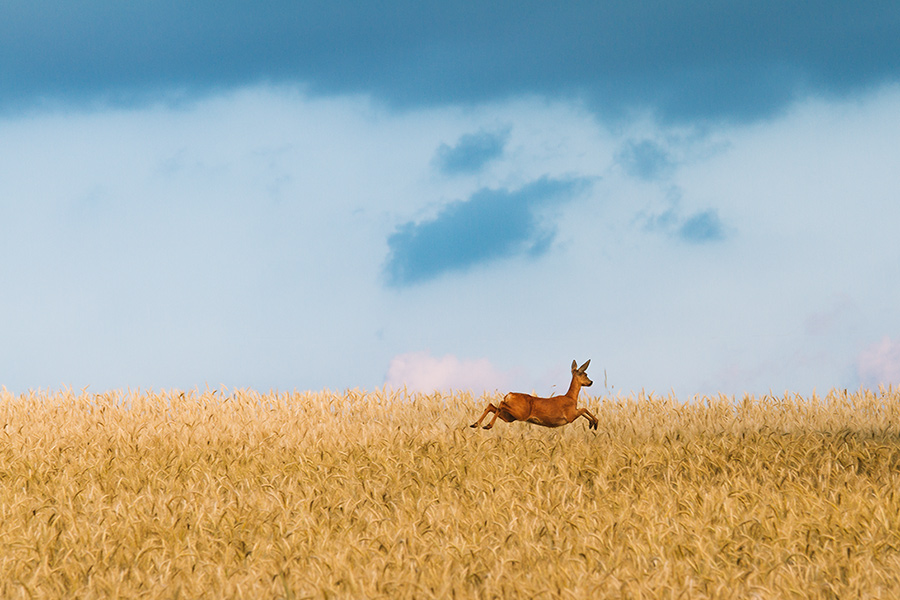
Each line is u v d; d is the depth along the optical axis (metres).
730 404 55.88
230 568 25.72
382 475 37.19
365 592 23.33
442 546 27.02
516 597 23.33
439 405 58.78
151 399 59.31
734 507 31.11
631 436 47.66
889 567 25.81
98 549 26.80
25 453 40.88
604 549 26.86
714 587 23.69
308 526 28.73
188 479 36.34
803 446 41.88
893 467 38.88
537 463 39.50
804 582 23.94
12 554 26.97
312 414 55.31
